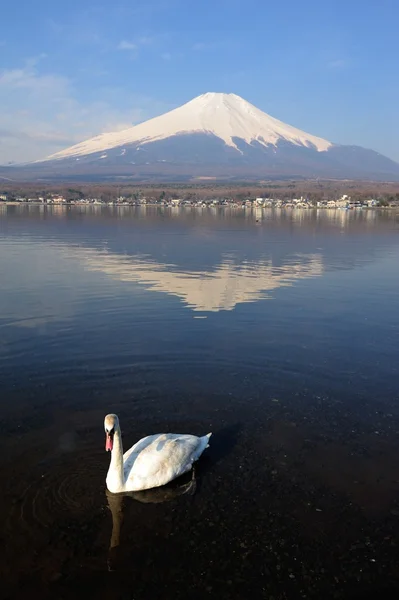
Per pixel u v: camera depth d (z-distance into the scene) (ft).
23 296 80.38
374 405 44.78
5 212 324.80
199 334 61.93
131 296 81.05
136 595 25.64
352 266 116.16
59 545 28.48
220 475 34.96
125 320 67.31
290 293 85.97
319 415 42.96
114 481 32.60
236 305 76.79
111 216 295.07
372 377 50.31
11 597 25.32
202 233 192.54
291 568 27.45
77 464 35.58
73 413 42.19
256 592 26.04
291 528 30.19
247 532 29.81
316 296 83.76
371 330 65.05
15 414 41.75
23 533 29.22
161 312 71.61
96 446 37.70
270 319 69.26
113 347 56.80
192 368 51.60
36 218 265.34
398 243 166.40
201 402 44.68
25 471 34.65
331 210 430.20
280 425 41.29
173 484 34.01
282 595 25.90
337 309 75.36
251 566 27.53
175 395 45.78
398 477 35.06
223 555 28.17
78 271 102.68
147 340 59.36
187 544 28.81
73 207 428.15
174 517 30.86
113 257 122.83
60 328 63.46
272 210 424.46
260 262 119.55
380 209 449.06
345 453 37.68
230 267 111.14
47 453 36.68
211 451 37.70
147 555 28.02
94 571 26.91
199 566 27.45
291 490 33.50
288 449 38.06
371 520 30.91
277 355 55.52
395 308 76.59
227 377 49.67
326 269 111.55
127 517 30.73
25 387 46.52
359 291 88.33
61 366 51.29
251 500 32.50
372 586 26.48
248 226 231.50
